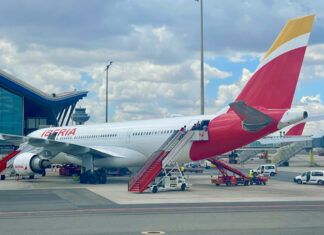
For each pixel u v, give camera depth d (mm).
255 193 28766
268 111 27953
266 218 17750
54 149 37719
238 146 30422
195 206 21766
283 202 23391
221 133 30547
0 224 16578
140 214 19047
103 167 39844
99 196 27062
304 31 27672
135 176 30969
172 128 34531
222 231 14938
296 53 27859
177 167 31828
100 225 16250
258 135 28812
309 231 14891
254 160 108438
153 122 37094
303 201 23844
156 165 30531
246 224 16312
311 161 79562
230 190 31266
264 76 28938
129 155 37594
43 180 43000
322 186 35031
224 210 20188
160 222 16844
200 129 32094
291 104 27984
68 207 21703
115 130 39688
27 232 14898
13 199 25562
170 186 30750
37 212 19953
